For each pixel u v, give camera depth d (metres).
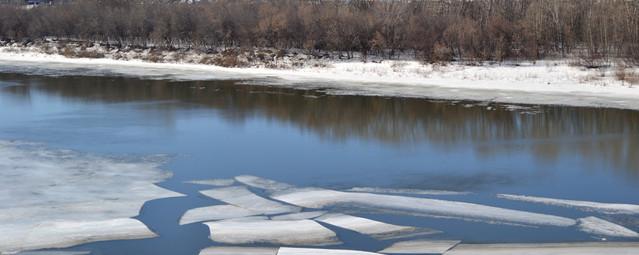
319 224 11.72
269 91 28.94
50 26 51.59
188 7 46.88
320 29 38.66
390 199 13.14
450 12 42.06
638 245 10.63
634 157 16.67
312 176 15.10
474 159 16.69
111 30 47.50
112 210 12.50
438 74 31.36
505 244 10.74
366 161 16.52
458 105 24.80
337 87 29.86
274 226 11.62
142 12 47.19
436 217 12.09
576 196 13.48
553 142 18.58
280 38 40.16
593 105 24.19
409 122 21.81
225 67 37.28
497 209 12.51
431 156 17.05
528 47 33.41
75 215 12.19
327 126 21.17
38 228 11.49
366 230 11.45
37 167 15.65
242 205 12.88
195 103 25.72
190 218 12.07
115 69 38.25
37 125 21.09
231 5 46.34
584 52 33.22
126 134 19.70
